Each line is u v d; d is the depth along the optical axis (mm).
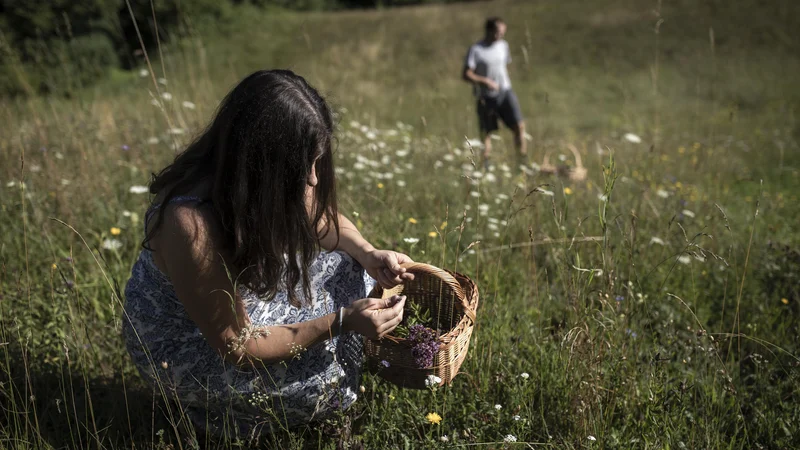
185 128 4559
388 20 19078
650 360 2391
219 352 1912
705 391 2410
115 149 4551
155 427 2227
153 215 1873
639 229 3818
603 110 11422
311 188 2178
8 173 3822
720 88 12500
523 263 3457
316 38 17844
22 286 2756
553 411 2307
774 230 4281
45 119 4797
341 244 2299
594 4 18469
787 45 14602
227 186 1783
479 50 7066
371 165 4523
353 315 1911
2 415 2227
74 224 3418
